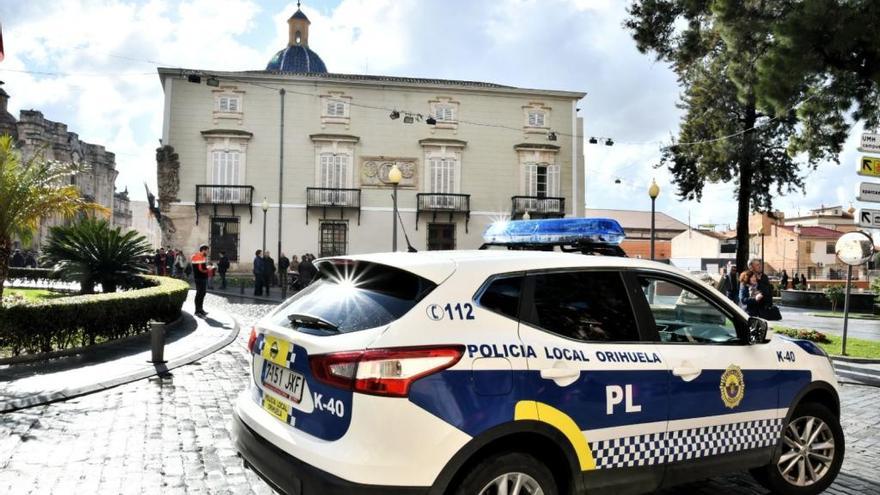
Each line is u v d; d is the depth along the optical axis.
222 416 5.89
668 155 31.22
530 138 34.09
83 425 5.50
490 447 2.85
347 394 2.66
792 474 4.09
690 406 3.42
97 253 15.48
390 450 2.59
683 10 16.84
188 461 4.61
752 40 14.30
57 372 7.49
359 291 3.12
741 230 28.28
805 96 14.45
